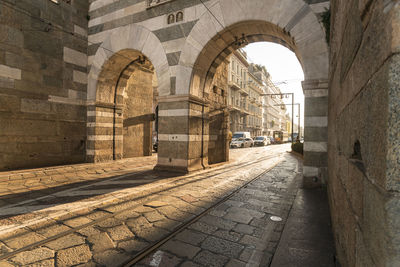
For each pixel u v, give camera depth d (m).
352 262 1.41
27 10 8.04
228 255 2.72
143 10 8.77
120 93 11.02
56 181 6.42
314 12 5.77
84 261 2.51
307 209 4.11
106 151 10.33
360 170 1.21
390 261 0.76
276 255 2.53
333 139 3.09
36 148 8.38
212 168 8.99
